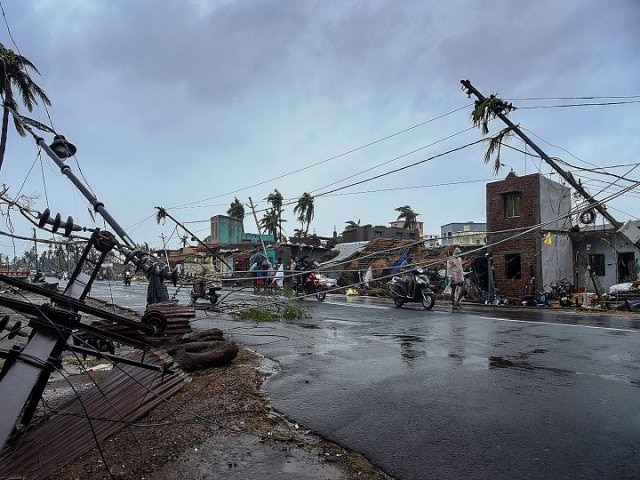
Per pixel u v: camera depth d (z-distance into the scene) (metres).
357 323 12.42
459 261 16.84
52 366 2.98
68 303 3.17
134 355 6.21
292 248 36.59
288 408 5.04
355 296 25.00
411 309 16.55
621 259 21.78
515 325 11.84
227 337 9.98
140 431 4.30
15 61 15.12
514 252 21.94
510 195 22.56
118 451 3.88
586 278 22.70
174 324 7.22
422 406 5.08
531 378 6.26
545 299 19.20
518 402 5.20
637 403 5.15
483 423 4.54
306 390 5.74
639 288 18.09
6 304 2.93
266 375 6.54
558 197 22.55
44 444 4.02
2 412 2.50
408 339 9.63
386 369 6.86
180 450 3.92
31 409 3.68
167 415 4.71
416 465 3.65
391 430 4.38
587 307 17.55
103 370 7.16
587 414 4.79
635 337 9.70
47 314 3.05
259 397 5.43
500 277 22.47
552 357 7.65
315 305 18.14
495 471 3.53
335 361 7.46
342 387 5.87
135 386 5.23
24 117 4.53
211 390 5.62
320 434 4.32
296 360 7.56
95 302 19.38
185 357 6.67
